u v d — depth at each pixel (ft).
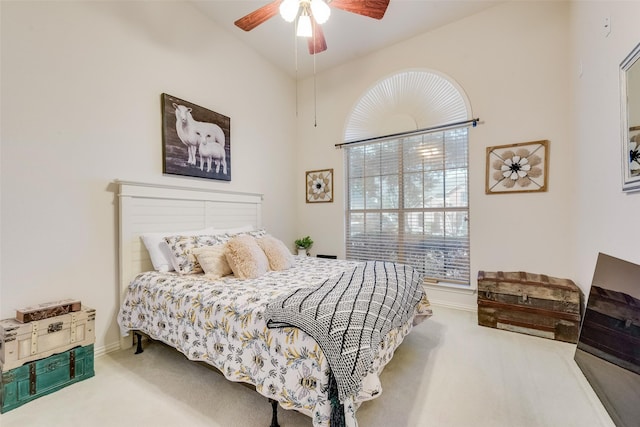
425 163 11.25
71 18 6.65
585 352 6.12
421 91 11.27
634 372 4.31
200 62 9.69
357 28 10.64
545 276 8.68
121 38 7.60
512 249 9.45
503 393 5.44
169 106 8.62
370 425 4.63
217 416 4.91
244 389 5.69
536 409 4.99
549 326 7.78
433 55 10.80
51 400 5.33
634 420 3.97
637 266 4.87
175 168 8.74
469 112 10.07
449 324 8.84
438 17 10.15
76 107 6.73
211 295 5.73
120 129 7.55
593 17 6.86
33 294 6.05
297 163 14.44
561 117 8.71
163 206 8.41
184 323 5.85
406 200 11.68
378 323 4.52
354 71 12.71
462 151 10.48
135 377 6.11
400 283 6.41
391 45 11.70
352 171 13.05
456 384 5.74
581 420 4.72
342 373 3.68
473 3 9.52
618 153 5.67
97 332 7.06
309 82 14.08
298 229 14.40
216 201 10.07
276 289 5.98
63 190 6.51
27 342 5.29
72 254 6.65
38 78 6.14
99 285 7.12
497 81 9.67
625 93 5.32
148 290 6.78
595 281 6.28
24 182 5.96
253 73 11.90
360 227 12.84
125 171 7.64
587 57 7.24
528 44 9.20
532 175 9.10
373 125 12.34
